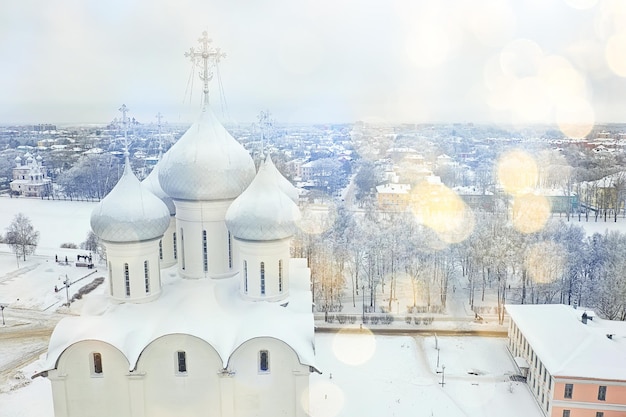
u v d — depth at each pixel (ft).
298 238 274.98
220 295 151.33
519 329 198.70
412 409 170.91
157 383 130.62
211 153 155.94
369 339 225.15
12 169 653.30
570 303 257.14
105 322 136.56
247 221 144.66
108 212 141.08
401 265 278.46
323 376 191.62
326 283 258.57
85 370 129.59
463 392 182.39
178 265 165.48
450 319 245.24
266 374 130.93
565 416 161.68
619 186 450.71
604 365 161.99
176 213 163.02
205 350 129.29
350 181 647.97
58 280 301.22
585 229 382.01
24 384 188.03
